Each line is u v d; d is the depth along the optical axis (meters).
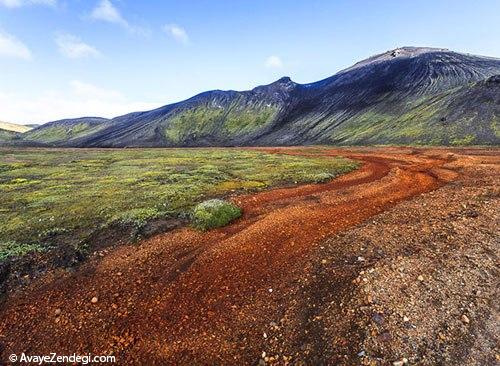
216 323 10.97
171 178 35.69
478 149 59.62
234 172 39.72
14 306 12.55
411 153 57.59
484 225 14.69
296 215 19.56
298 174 35.91
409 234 14.70
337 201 22.27
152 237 17.97
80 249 16.73
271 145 147.25
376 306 10.32
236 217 20.38
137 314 11.67
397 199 21.92
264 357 9.49
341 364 8.78
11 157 69.75
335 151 72.75
